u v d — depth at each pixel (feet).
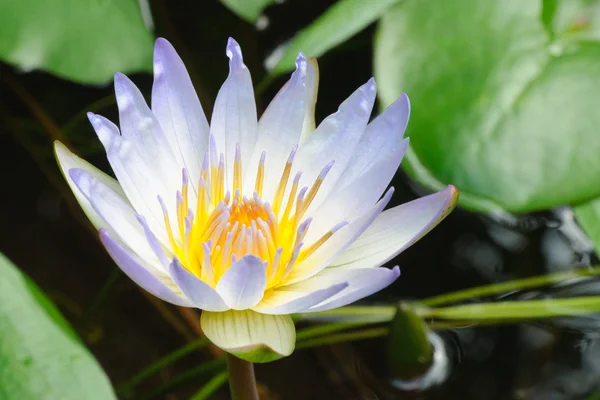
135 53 2.48
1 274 2.22
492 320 2.51
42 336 2.20
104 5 2.48
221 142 2.28
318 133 2.28
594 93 2.43
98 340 2.54
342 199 2.25
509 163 2.41
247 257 2.14
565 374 2.47
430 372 2.46
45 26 2.42
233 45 2.24
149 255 2.22
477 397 2.45
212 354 2.53
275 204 2.28
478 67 2.46
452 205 2.23
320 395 2.48
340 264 2.25
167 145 2.25
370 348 2.49
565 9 2.49
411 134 2.44
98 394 2.18
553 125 2.42
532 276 2.56
